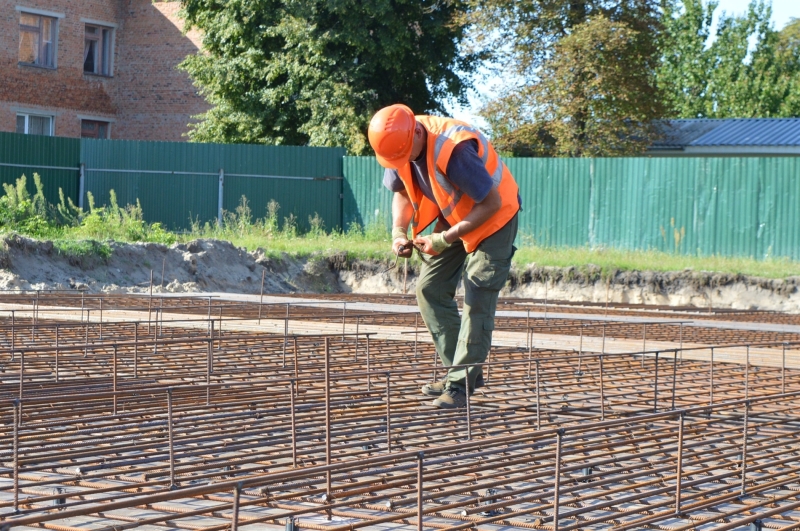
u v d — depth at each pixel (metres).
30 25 43.72
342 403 7.60
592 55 37.12
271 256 28.09
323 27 39.91
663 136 39.44
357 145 39.31
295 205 34.22
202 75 42.34
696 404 8.36
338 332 13.10
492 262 7.78
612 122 38.41
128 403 7.41
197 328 12.99
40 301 16.70
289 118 42.03
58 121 44.88
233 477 5.34
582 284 27.06
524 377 9.39
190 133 44.16
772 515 4.80
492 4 38.38
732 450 6.46
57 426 6.55
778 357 11.86
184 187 33.00
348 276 28.91
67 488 5.20
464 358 7.82
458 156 7.35
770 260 28.09
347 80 40.09
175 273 25.39
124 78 47.69
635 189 30.80
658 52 40.34
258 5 40.00
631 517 5.00
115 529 4.21
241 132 42.88
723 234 29.58
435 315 8.25
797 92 65.94
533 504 5.16
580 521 4.83
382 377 9.36
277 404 7.63
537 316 17.02
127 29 47.50
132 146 32.41
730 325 16.12
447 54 41.75
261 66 41.56
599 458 6.19
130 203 32.50
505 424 7.05
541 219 32.19
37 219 26.73
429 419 7.11
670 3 39.50
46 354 10.30
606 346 12.36
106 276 23.91
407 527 4.59
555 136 38.78
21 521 3.70
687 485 5.24
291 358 10.41
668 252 30.30
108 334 12.23
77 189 31.84
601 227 31.31
